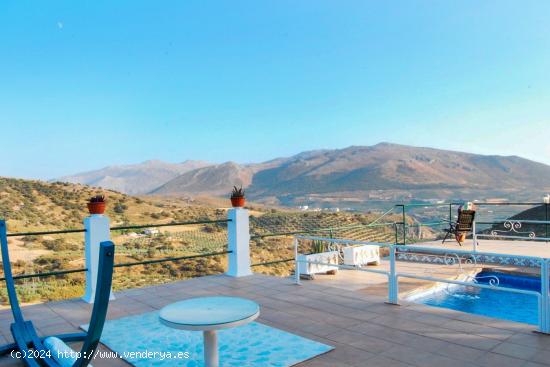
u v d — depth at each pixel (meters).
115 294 5.12
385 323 3.77
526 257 3.46
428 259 7.60
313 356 3.01
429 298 5.71
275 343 3.31
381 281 5.95
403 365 2.81
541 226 9.80
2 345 3.40
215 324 2.41
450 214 9.23
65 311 4.46
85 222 4.91
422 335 3.42
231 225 6.18
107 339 3.50
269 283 5.64
